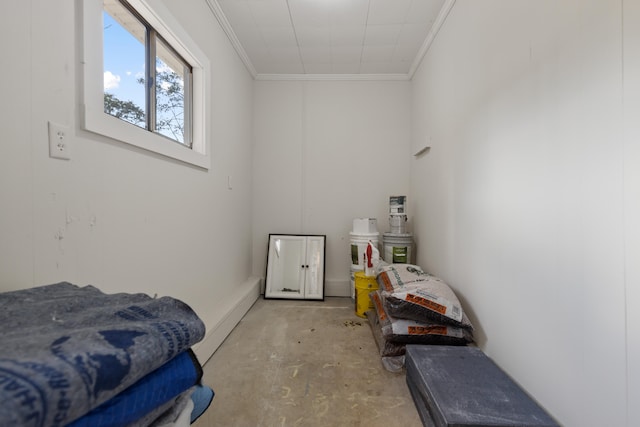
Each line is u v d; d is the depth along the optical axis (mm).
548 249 1150
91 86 1067
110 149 1181
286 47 2854
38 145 890
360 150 3455
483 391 1249
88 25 1052
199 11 1975
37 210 891
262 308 2945
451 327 1748
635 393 816
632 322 825
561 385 1082
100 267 1132
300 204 3490
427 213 2729
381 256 3377
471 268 1808
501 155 1479
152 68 1583
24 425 361
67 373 415
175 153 1646
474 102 1778
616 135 868
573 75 1025
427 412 1312
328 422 1349
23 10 843
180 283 1740
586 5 968
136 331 563
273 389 1589
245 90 3107
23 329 540
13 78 819
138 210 1355
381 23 2479
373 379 1689
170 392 593
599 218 926
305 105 3449
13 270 828
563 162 1073
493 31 1559
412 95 3316
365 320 2621
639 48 801
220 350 2031
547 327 1155
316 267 3350
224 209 2486
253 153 3459
